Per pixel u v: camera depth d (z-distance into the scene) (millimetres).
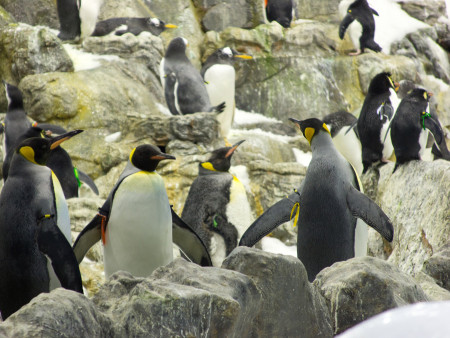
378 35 27297
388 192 12633
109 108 19219
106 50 21562
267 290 5652
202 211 12227
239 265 5758
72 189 14359
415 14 29141
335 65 24453
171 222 8312
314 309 5883
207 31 25672
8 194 7098
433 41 28391
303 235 8875
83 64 20828
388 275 6188
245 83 23859
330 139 9094
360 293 5863
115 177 17062
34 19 24406
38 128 13547
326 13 28172
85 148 17938
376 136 14969
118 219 7977
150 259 8102
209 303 5102
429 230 10586
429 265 8000
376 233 12820
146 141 17766
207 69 20078
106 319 5094
